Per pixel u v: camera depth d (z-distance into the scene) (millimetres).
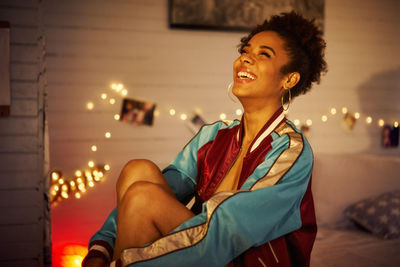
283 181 1038
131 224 998
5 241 1543
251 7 3299
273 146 1162
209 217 958
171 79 3254
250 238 967
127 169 1175
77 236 2650
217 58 3340
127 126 3186
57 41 3008
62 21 3012
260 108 1245
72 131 3064
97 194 2975
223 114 3379
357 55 3627
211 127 1373
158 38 3209
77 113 3072
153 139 3242
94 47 3084
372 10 3652
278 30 1295
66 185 2922
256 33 1369
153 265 912
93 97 3102
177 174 1321
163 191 1044
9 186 1545
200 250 938
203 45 3303
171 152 3283
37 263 1569
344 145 3621
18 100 1545
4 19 1529
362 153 3668
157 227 1020
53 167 3016
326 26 3525
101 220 2932
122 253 925
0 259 1538
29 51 1553
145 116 3205
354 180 2793
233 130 1311
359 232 2508
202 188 1280
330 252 2084
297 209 1062
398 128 3717
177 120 3285
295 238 1078
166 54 3230
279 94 1265
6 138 1541
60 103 3035
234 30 3283
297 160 1065
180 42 3254
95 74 3098
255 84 1199
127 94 3176
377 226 2428
